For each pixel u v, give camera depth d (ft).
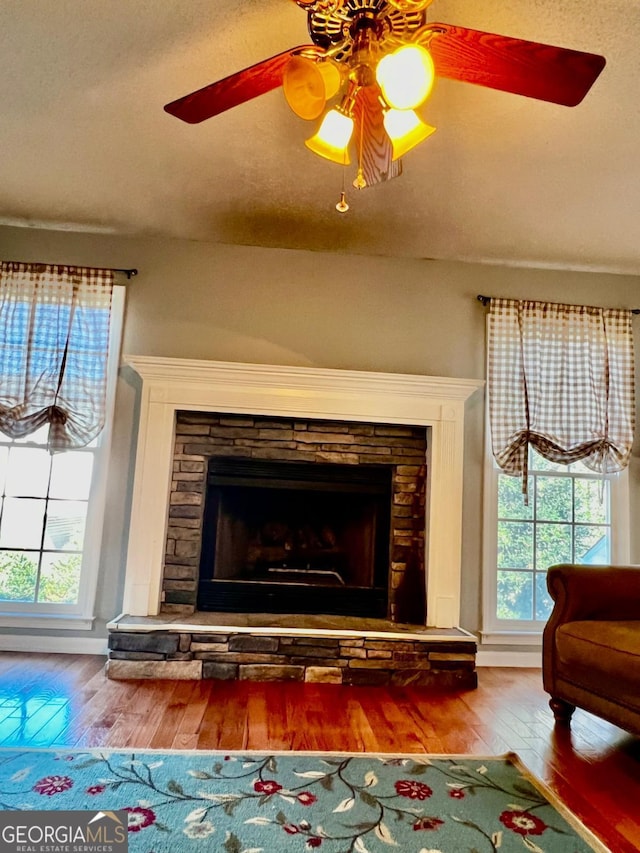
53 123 8.20
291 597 11.16
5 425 10.59
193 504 10.94
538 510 11.94
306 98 5.46
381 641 9.80
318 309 11.71
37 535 10.98
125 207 10.50
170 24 6.38
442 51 5.17
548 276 12.21
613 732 7.92
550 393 11.71
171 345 11.38
